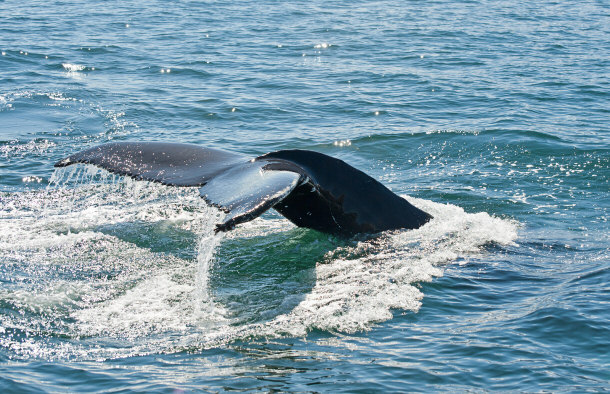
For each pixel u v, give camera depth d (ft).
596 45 148.66
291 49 141.38
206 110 95.66
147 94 103.14
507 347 37.55
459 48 144.05
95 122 87.35
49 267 45.85
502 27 171.53
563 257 49.96
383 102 101.76
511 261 48.85
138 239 50.70
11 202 58.39
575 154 76.33
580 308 41.55
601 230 55.88
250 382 33.96
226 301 42.16
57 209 56.80
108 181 64.34
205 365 35.53
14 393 32.81
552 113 94.94
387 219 51.37
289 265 46.98
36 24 161.48
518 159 75.46
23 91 100.68
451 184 67.82
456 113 95.40
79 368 35.22
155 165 47.93
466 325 40.04
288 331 38.96
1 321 39.17
